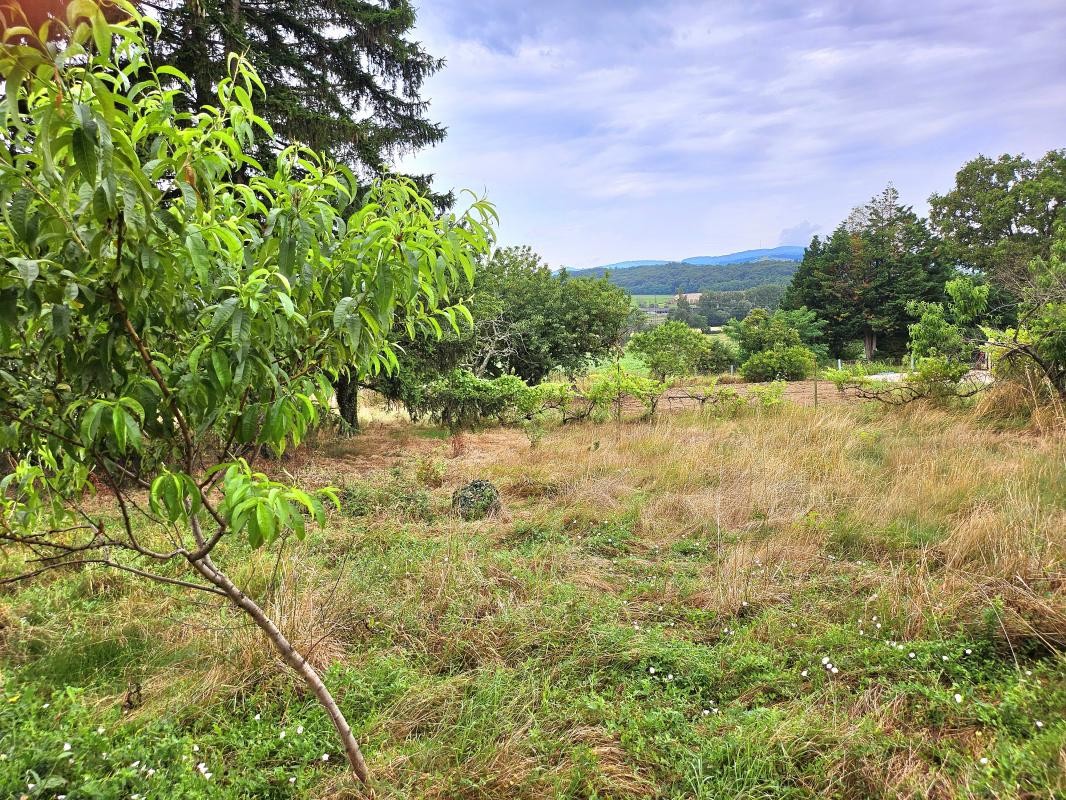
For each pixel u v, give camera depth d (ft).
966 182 123.85
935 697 8.96
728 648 10.87
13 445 5.06
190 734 8.84
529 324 64.69
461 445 32.99
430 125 38.04
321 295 5.57
